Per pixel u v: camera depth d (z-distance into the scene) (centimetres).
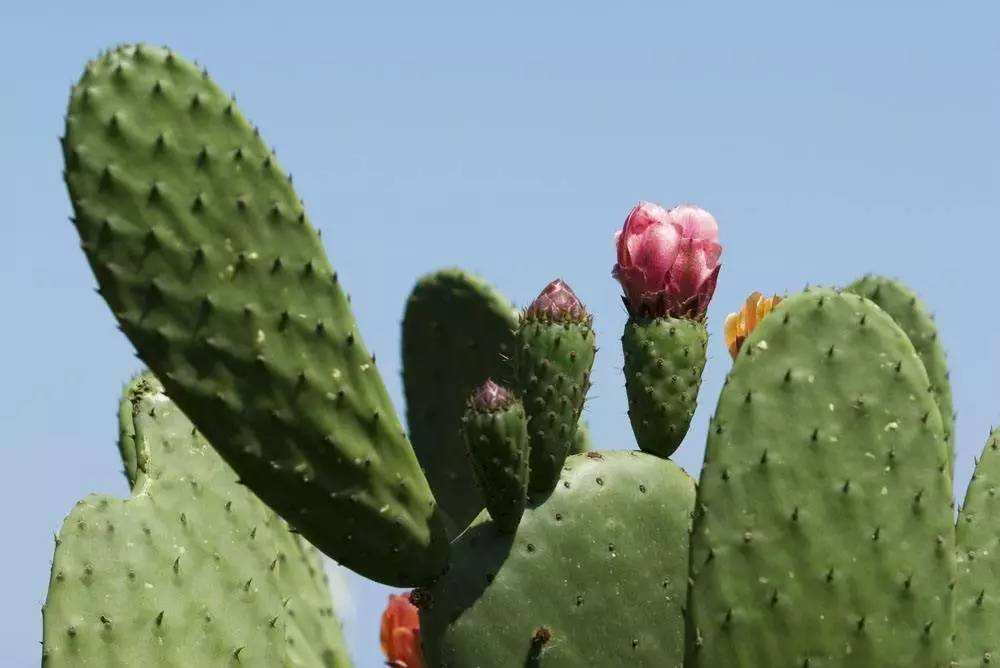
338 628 916
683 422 807
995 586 779
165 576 796
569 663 746
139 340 711
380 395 732
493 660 743
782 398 699
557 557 754
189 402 714
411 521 736
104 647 771
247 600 812
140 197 710
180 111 717
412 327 970
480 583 748
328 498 725
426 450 969
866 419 698
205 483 837
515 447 736
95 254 709
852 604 683
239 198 718
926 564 691
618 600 757
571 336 762
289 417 716
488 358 960
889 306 900
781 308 711
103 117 711
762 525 687
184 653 786
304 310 721
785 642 680
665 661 759
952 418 891
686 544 771
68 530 789
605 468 771
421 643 760
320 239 730
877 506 691
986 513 794
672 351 804
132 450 957
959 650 769
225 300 713
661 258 805
